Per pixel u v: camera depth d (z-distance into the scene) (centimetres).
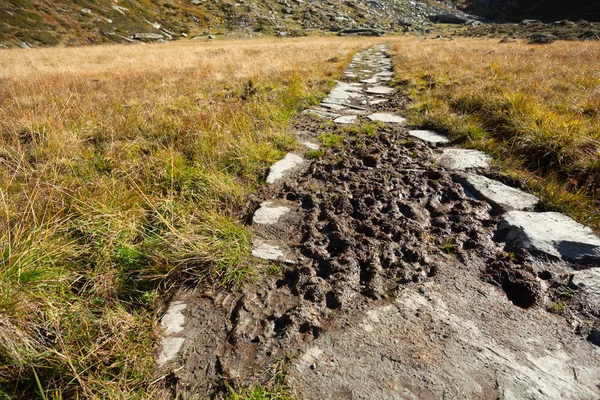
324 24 4912
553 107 532
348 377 172
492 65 973
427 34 4338
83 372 169
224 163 396
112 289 223
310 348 188
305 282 235
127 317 203
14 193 309
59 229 258
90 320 199
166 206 296
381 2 6209
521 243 263
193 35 4038
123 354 181
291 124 579
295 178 389
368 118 621
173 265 244
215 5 4931
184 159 388
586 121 448
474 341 190
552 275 234
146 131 487
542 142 398
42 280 204
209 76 957
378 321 205
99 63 1595
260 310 215
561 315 206
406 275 240
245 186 367
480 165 400
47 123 469
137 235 276
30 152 410
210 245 260
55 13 3139
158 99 637
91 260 244
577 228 274
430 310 212
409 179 377
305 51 1772
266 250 269
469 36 3438
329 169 412
